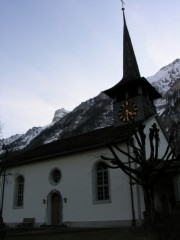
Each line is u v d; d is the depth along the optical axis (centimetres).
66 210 2409
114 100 2880
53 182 2617
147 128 2455
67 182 2489
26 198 2762
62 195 2480
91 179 2334
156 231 1037
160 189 2280
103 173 2302
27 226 2572
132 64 3097
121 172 2173
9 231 2084
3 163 3016
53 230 2050
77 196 2380
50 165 2681
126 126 2545
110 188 2198
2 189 3034
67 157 2569
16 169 2981
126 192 2103
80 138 3009
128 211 2055
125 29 3353
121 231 1587
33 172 2808
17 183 2961
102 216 2178
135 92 2789
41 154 2764
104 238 1453
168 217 1048
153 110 2888
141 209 2003
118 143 2233
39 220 2580
